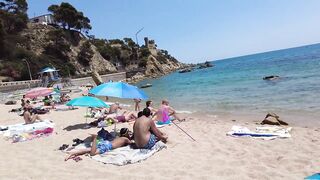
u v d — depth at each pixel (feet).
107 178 21.29
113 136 31.45
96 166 23.72
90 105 34.50
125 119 44.57
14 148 31.04
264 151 26.30
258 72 167.63
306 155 24.53
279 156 24.57
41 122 44.88
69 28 310.24
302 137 30.86
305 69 134.10
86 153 27.02
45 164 24.86
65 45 272.31
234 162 23.56
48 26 290.35
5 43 206.18
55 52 263.49
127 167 23.44
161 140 30.17
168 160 24.72
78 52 291.79
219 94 83.61
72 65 256.52
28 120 45.06
